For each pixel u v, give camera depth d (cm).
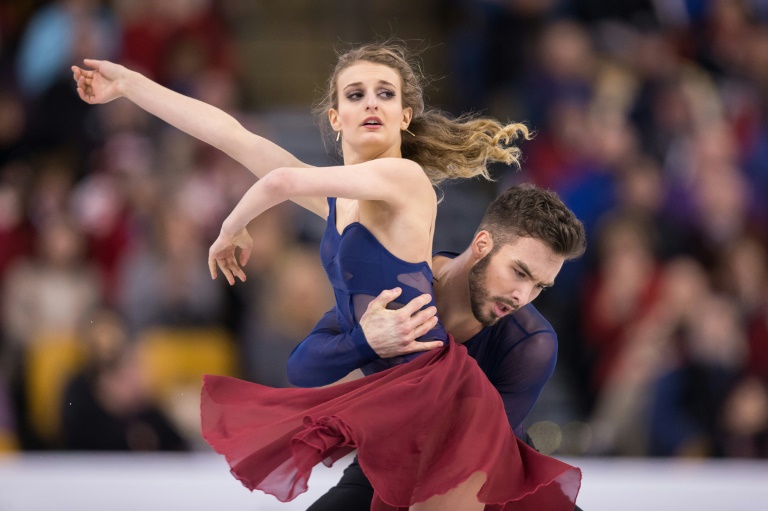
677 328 2462
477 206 2855
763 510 1786
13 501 1731
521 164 2794
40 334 2383
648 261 2561
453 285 1073
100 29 2830
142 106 1152
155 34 2841
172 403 2298
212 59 2880
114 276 2459
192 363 2358
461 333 1086
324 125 1248
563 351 2550
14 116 2734
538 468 1012
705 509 1789
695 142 2808
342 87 1054
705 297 2508
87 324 2405
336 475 1812
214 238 2523
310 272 2434
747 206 2766
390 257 1004
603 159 2736
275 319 2406
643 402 2403
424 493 952
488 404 996
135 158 2625
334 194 951
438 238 2788
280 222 2492
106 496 1745
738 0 3033
